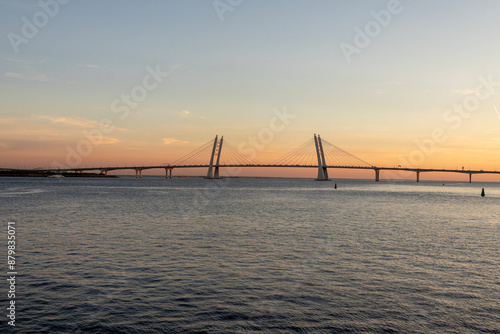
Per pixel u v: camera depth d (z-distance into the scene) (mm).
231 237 30500
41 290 16781
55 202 66250
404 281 18625
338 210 57438
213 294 16500
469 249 26422
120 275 19109
